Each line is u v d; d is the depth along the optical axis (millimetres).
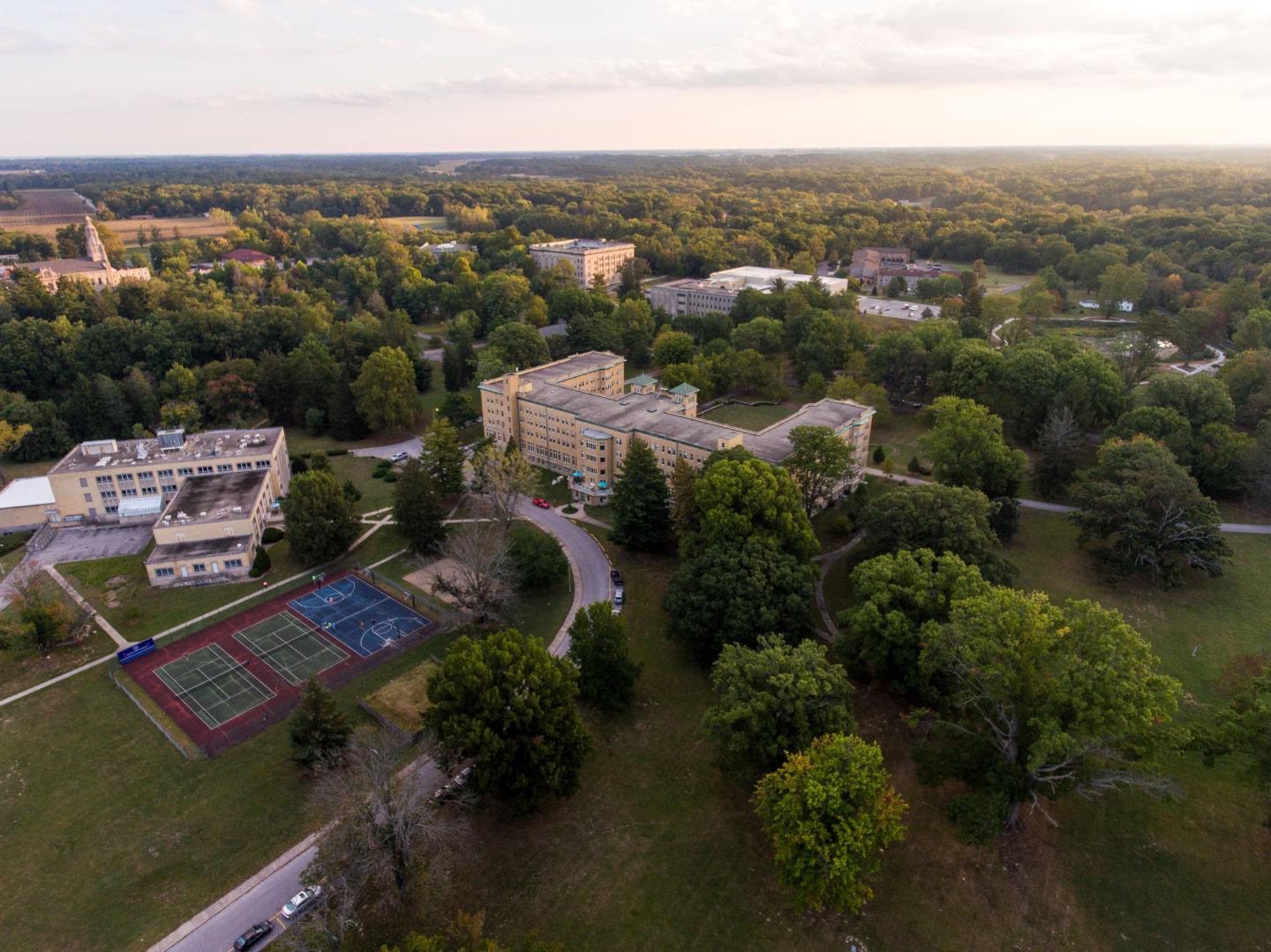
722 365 184875
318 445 168000
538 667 70375
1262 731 61719
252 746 80250
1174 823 69062
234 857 67125
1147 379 170750
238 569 113188
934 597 80125
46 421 159500
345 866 58281
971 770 67750
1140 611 99750
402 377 167500
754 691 69500
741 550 93250
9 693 88500
